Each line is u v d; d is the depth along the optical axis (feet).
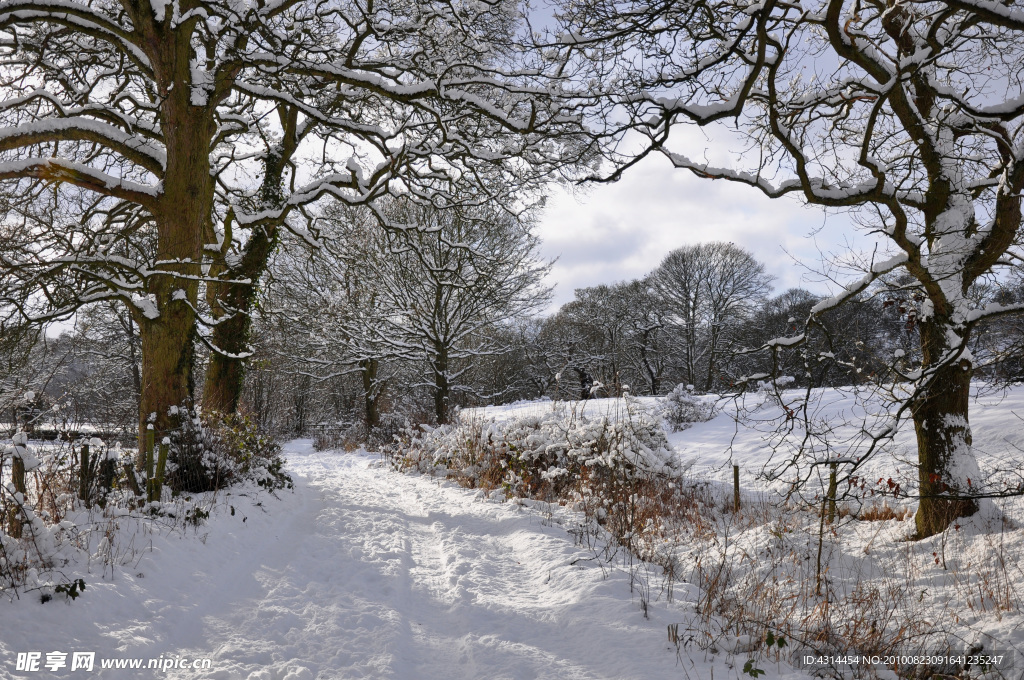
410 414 85.71
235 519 27.53
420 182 41.34
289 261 79.00
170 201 32.19
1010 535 22.62
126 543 20.07
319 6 34.86
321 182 37.76
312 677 14.20
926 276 22.61
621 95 22.07
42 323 28.22
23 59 35.37
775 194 22.47
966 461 25.27
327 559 24.35
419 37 34.24
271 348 73.77
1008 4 22.54
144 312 31.32
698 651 16.31
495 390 123.24
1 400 25.25
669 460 43.06
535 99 29.81
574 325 140.97
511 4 35.17
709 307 132.36
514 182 40.88
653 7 20.39
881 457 40.70
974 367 22.13
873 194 21.15
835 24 20.48
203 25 33.81
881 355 21.27
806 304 116.57
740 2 23.52
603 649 16.35
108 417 33.40
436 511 35.32
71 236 31.35
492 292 78.13
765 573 24.52
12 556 16.35
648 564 24.93
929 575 21.66
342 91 39.75
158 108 37.06
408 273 78.02
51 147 39.32
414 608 19.63
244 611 17.85
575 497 35.53
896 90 23.09
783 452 48.47
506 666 15.24
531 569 24.06
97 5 37.09
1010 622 16.89
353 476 56.95
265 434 42.06
